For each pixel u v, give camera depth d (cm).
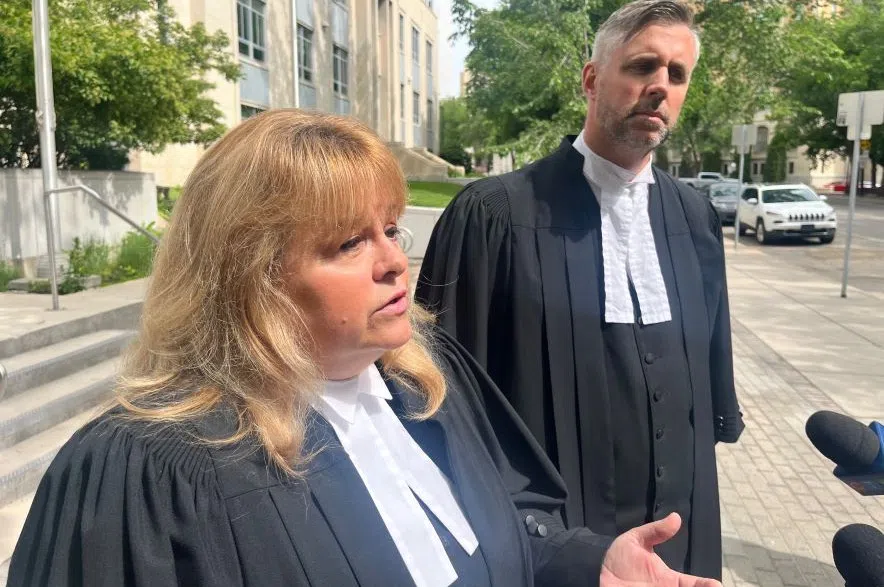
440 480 117
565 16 1327
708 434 194
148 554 84
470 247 194
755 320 891
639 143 180
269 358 95
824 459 466
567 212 191
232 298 96
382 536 98
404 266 104
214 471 91
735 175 6638
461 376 144
